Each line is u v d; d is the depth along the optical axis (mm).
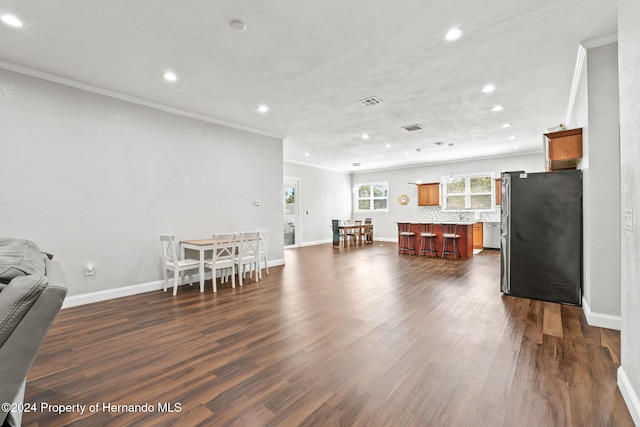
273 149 5992
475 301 3662
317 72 3324
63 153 3469
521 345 2457
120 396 1803
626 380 1726
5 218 3109
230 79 3494
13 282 1069
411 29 2545
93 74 3363
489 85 3674
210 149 4930
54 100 3402
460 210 9336
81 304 3584
